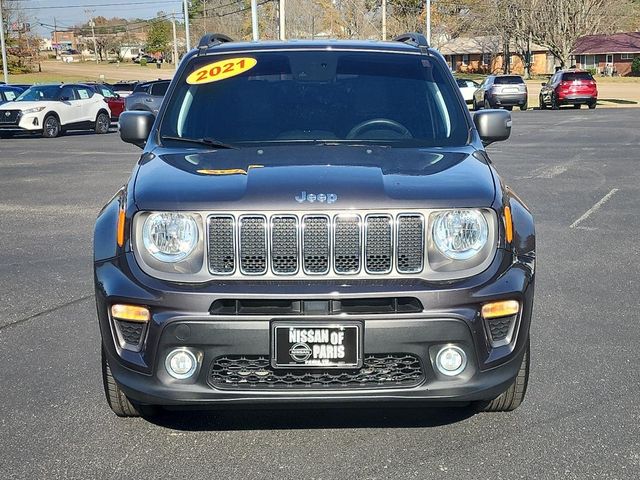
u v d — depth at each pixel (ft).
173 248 12.21
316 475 12.23
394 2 240.73
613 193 38.99
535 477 12.07
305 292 11.82
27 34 296.92
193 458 12.85
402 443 13.29
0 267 26.08
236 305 11.93
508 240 12.75
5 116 84.48
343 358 11.87
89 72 308.40
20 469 12.50
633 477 12.03
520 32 251.19
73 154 64.64
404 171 13.24
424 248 12.22
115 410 14.11
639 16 287.48
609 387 15.64
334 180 12.59
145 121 16.46
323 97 16.39
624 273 24.50
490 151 58.90
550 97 128.06
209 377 12.02
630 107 127.34
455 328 11.96
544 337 18.69
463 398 12.19
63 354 17.85
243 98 16.43
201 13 285.43
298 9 221.25
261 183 12.54
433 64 17.43
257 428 13.93
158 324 11.94
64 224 33.55
